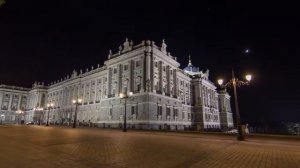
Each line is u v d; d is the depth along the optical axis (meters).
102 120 54.78
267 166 8.16
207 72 85.31
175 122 52.59
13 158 8.91
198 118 68.69
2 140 16.56
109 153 10.48
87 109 66.44
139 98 45.50
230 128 87.00
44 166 7.52
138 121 44.12
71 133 26.09
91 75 68.50
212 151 11.90
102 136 21.69
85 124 62.59
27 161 8.34
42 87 98.69
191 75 74.69
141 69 47.38
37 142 15.17
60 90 87.69
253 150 12.90
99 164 8.00
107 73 57.53
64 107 80.81
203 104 71.44
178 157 9.64
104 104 55.41
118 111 50.19
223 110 91.69
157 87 49.06
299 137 19.25
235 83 22.36
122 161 8.58
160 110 47.53
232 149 13.19
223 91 93.69
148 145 14.15
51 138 18.53
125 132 30.23
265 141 19.14
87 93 69.44
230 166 8.03
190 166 7.84
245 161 9.09
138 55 48.66
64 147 12.54
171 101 52.53
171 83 55.47
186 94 67.88
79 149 11.75
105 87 61.38
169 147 13.26
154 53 48.84
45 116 94.81
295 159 9.78
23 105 106.75
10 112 101.69
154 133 28.95
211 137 23.27
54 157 9.27
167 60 54.19
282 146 15.57
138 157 9.48
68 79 81.75
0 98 99.50
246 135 23.36
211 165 8.11
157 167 7.59
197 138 21.78
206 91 77.44
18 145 13.41
